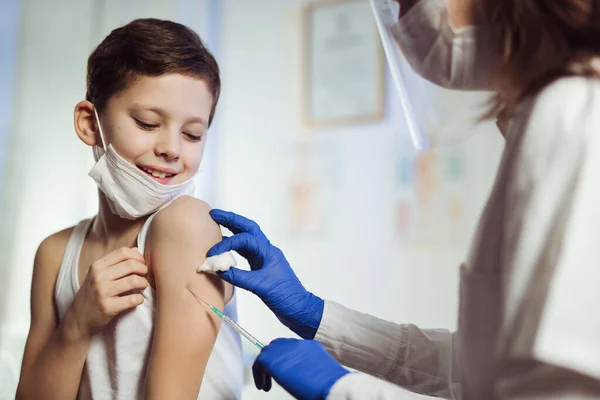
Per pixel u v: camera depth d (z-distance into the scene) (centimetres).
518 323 51
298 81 251
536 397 49
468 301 61
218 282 78
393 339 88
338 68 244
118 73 75
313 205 243
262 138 256
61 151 238
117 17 244
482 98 71
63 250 87
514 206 55
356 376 67
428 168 222
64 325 74
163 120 76
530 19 59
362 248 233
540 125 55
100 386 76
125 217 80
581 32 58
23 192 238
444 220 218
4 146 239
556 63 58
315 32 249
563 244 50
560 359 46
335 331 87
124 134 75
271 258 86
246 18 262
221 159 262
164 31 78
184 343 71
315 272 240
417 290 221
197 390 72
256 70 259
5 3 244
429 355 87
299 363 70
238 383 83
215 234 81
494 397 56
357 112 238
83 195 234
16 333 224
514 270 52
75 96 239
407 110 76
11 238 235
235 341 85
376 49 236
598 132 52
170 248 74
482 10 65
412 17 69
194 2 251
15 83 242
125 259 74
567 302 48
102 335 76
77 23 242
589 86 56
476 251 61
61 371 73
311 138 247
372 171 234
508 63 63
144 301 76
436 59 69
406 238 225
